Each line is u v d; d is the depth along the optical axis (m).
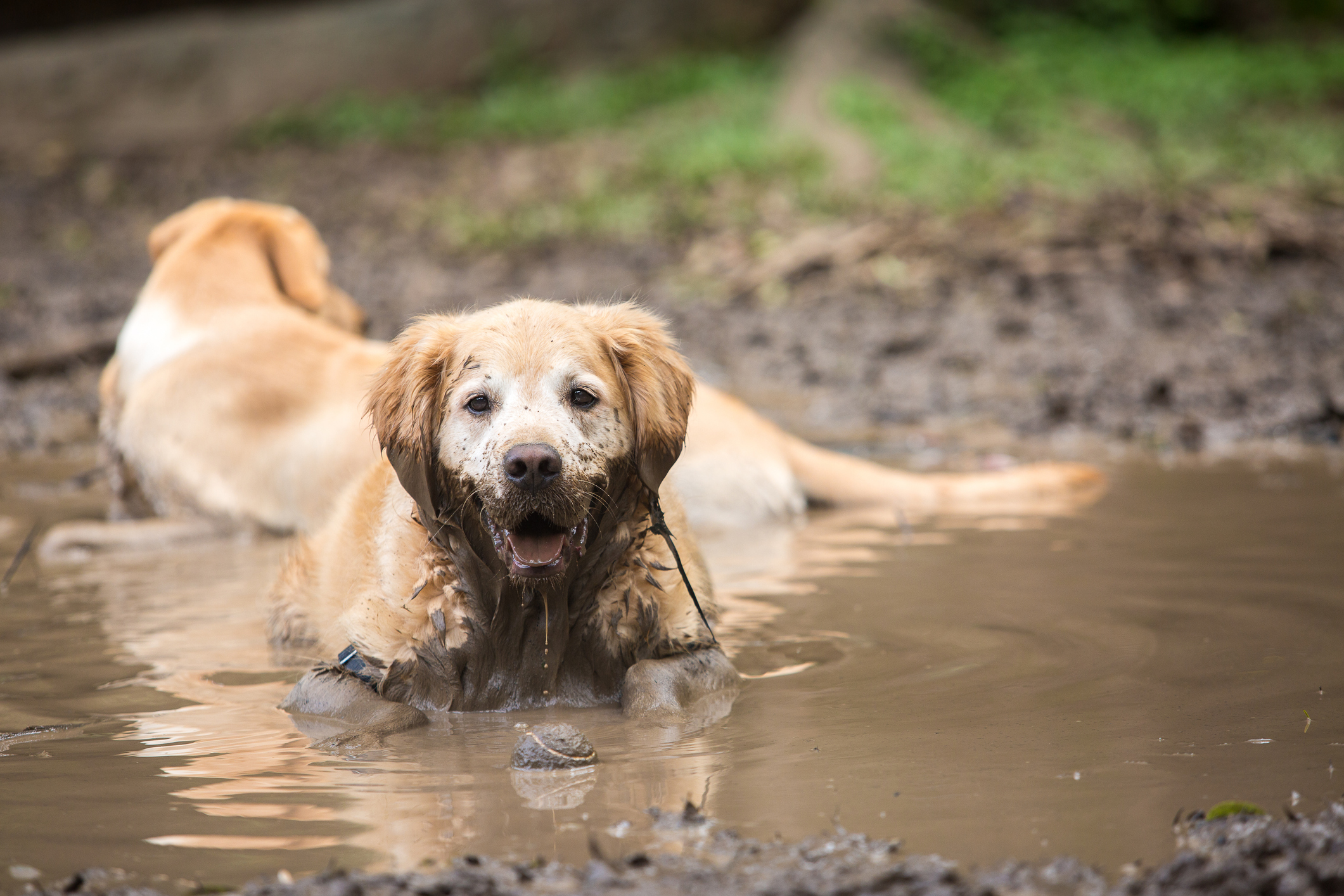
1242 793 4.50
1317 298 18.80
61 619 7.59
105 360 17.56
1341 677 5.84
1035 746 5.05
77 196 33.09
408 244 26.91
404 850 4.17
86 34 44.28
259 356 10.81
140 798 4.68
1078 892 3.77
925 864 3.94
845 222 24.70
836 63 37.25
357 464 10.05
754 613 7.43
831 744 5.14
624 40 41.66
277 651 6.89
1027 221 24.00
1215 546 8.62
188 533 10.26
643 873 3.91
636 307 6.47
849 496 10.88
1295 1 43.06
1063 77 36.78
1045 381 15.69
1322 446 12.36
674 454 6.10
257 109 39.97
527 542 5.68
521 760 4.96
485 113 38.25
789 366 17.33
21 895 3.93
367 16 41.97
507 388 5.77
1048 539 9.07
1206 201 23.36
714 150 30.73
